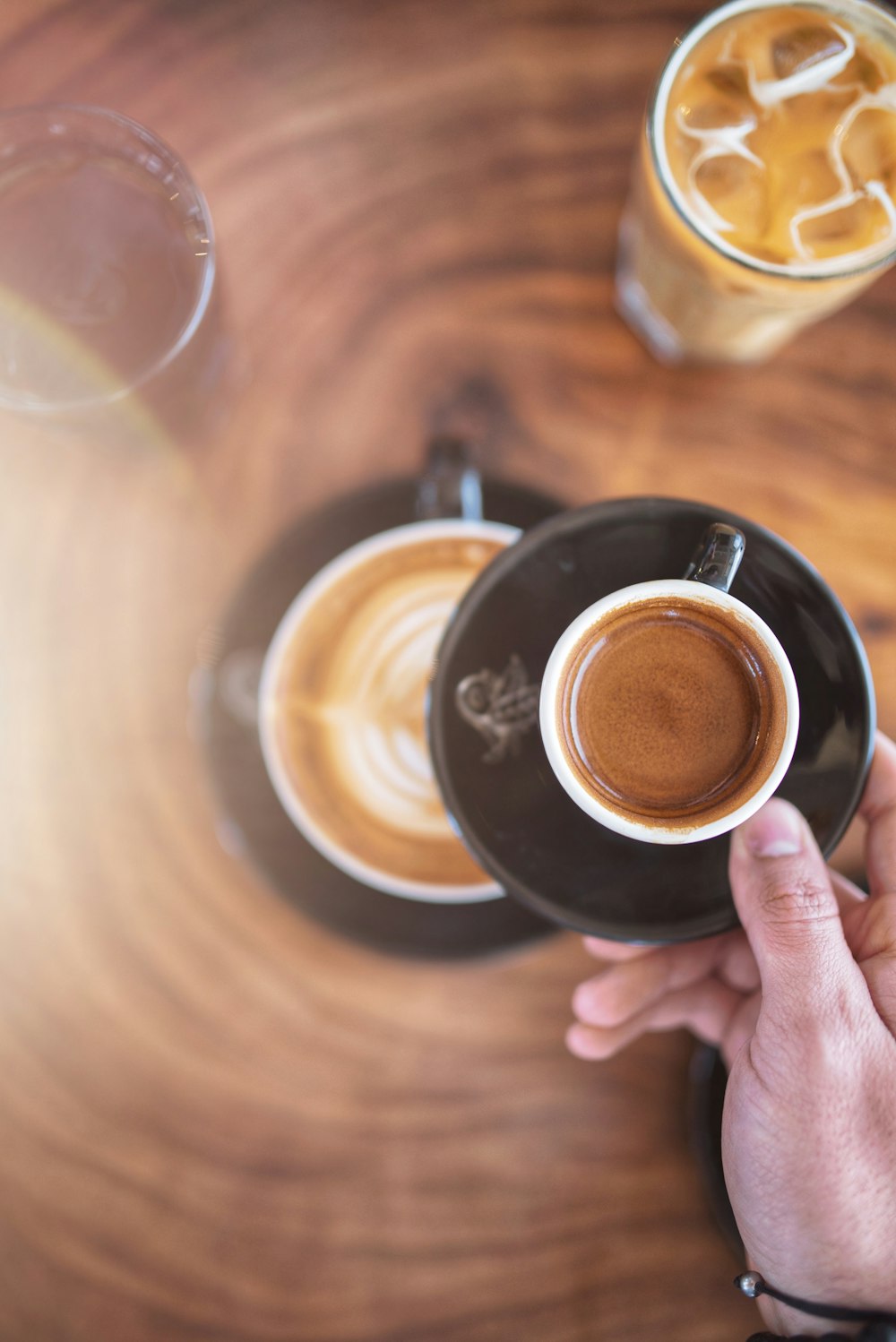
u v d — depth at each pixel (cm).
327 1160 55
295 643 55
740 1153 45
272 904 56
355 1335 55
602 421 56
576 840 44
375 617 55
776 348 55
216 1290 55
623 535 44
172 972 56
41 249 50
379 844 55
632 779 41
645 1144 55
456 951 54
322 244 56
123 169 50
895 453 55
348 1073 56
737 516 43
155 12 54
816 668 43
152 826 56
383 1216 55
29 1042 56
